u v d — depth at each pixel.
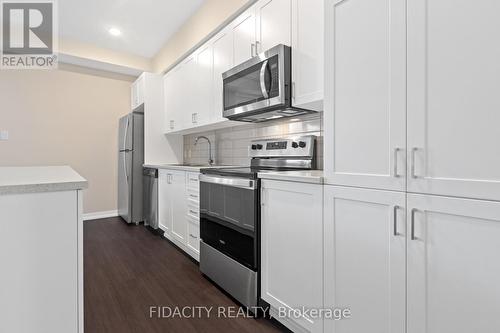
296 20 1.77
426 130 0.95
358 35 1.17
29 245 0.89
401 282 1.03
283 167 2.22
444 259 0.92
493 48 0.81
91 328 1.58
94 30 3.41
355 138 1.18
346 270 1.22
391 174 1.05
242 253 1.81
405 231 1.01
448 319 0.91
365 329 1.15
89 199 4.25
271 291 1.62
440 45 0.92
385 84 1.07
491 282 0.82
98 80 4.26
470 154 0.86
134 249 2.96
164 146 3.99
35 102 3.81
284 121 2.38
